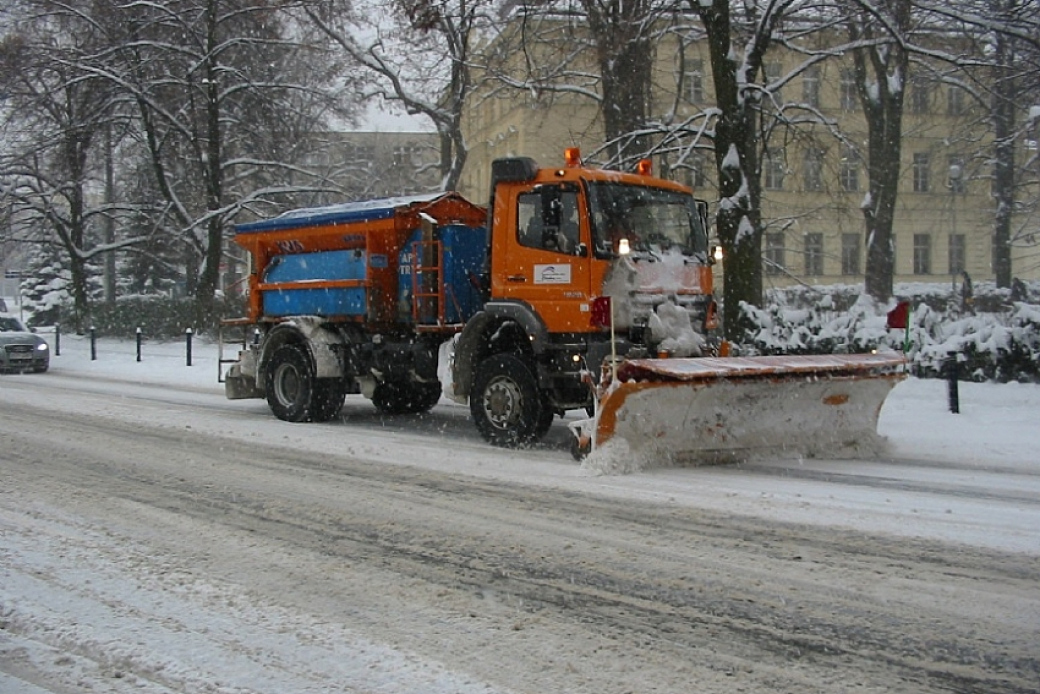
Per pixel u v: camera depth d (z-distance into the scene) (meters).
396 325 12.73
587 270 9.91
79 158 32.41
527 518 7.40
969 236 47.69
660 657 4.68
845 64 29.30
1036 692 4.28
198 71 29.11
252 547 6.64
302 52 30.09
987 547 6.54
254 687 4.34
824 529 7.01
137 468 9.60
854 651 4.75
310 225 13.38
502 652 4.74
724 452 9.70
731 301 17.77
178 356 26.23
